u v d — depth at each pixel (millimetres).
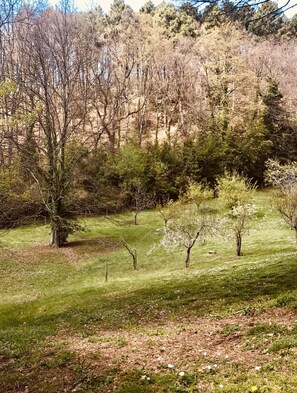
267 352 8820
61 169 44875
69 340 14102
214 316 14094
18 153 41938
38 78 43875
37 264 37312
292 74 86750
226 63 85750
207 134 74438
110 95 80750
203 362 9078
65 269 35781
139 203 55250
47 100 43438
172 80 88688
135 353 10609
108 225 52062
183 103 90312
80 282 31531
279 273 19281
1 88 21406
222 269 25938
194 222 36000
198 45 86188
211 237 37250
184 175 65750
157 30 90688
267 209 53312
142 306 18953
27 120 26203
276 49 84938
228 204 46500
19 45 50062
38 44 42594
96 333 15383
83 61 50438
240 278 20297
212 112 80750
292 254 27391
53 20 44375
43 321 20281
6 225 51062
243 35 68562
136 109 93312
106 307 20422
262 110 77938
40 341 14648
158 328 14320
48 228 51688
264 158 73938
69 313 20953
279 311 12398
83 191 53500
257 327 10883
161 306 18141
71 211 45906
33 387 9414
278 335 9961
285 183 47281
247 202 44812
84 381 9164
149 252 37562
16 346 13797
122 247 42719
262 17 11055
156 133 82250
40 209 47344
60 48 46812
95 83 72688
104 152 62812
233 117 79625
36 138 54406
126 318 17203
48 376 9945
